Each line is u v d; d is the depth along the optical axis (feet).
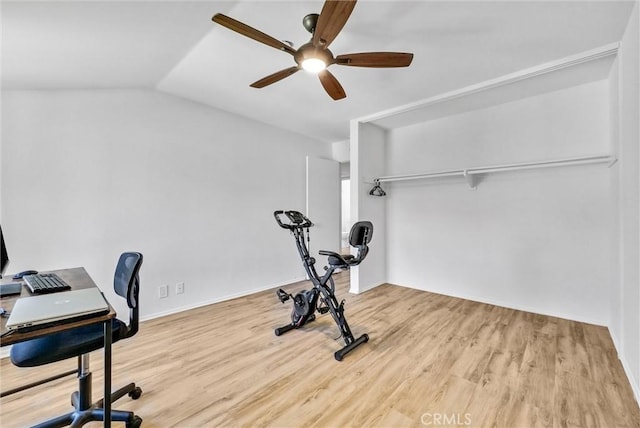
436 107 11.14
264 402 5.64
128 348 7.75
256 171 12.98
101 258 8.84
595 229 9.14
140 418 5.01
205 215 11.22
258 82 6.96
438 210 12.78
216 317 9.95
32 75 6.85
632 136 6.13
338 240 16.65
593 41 6.89
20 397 5.76
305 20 5.77
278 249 13.87
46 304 3.87
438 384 6.16
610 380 6.19
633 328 6.00
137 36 6.08
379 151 14.14
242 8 5.68
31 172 7.74
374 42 6.89
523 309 10.55
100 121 8.82
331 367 6.84
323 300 8.91
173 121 10.32
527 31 6.48
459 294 12.19
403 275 14.01
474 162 11.62
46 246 7.95
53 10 4.53
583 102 9.29
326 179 15.93
